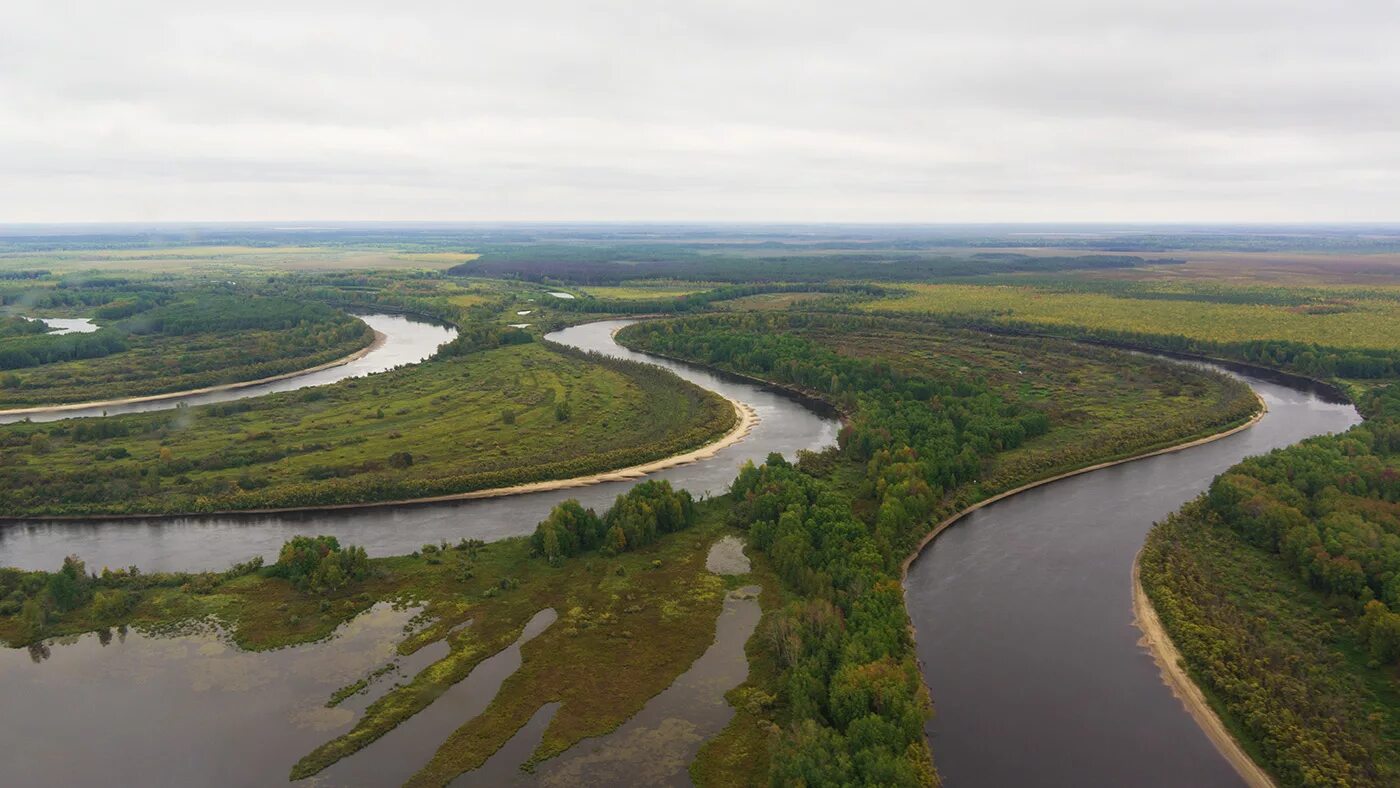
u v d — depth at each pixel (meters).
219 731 110.00
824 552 147.62
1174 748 108.56
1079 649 131.12
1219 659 123.19
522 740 108.50
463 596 145.25
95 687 119.44
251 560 157.88
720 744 107.12
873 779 92.25
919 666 126.00
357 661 126.12
